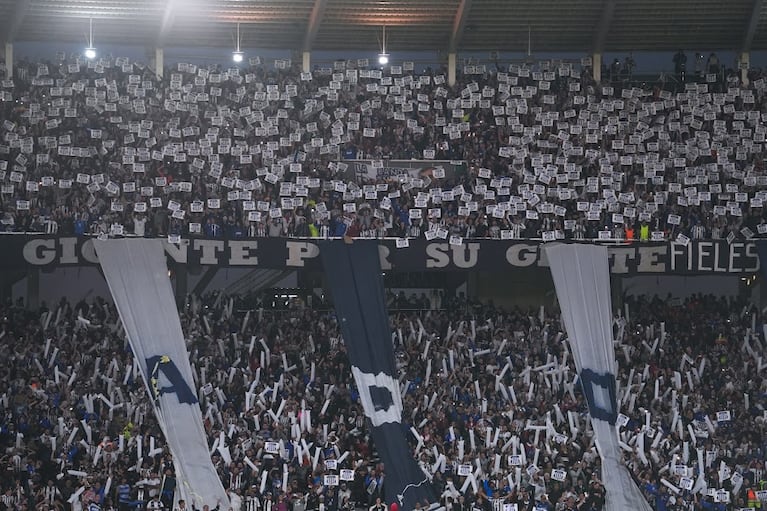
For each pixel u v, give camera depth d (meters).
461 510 38.78
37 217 44.31
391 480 39.44
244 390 42.50
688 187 48.97
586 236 46.84
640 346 45.81
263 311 47.62
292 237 44.72
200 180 47.16
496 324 46.56
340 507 38.78
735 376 44.69
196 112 49.59
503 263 45.34
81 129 48.25
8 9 48.75
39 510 35.88
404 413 42.00
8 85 48.69
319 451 40.06
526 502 38.81
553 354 45.12
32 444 38.94
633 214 46.31
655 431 42.03
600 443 41.19
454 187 47.44
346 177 49.34
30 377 41.69
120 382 42.00
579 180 49.03
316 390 42.56
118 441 39.59
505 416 41.78
